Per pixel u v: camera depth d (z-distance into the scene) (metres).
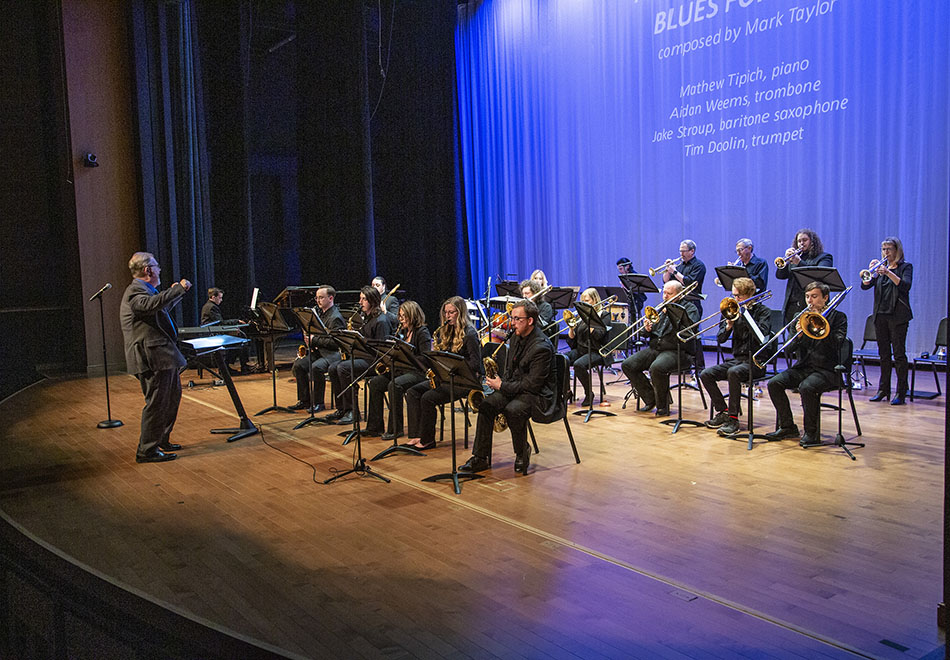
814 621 2.73
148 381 5.28
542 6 11.41
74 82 9.33
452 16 12.46
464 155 12.70
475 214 12.69
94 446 5.76
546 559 3.36
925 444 5.08
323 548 3.58
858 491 4.17
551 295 6.98
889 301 6.36
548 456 5.11
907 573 3.12
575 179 11.26
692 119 9.71
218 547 3.62
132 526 3.95
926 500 4.00
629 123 10.47
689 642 2.62
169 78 9.97
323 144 12.08
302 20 11.98
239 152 11.10
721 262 9.55
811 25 8.49
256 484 4.66
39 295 10.37
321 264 12.40
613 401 7.06
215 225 11.19
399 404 5.62
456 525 3.83
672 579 3.12
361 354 5.14
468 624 2.79
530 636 2.69
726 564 3.25
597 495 4.24
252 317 6.66
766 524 3.70
